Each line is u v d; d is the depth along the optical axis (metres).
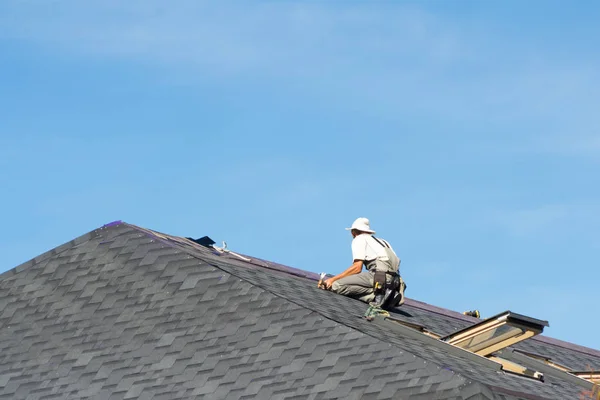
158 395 42.25
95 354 46.03
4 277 54.09
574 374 52.44
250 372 42.09
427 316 58.47
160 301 48.50
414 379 39.19
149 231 56.44
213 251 59.06
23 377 45.78
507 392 39.12
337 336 42.94
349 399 39.12
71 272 52.69
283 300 46.22
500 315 45.31
